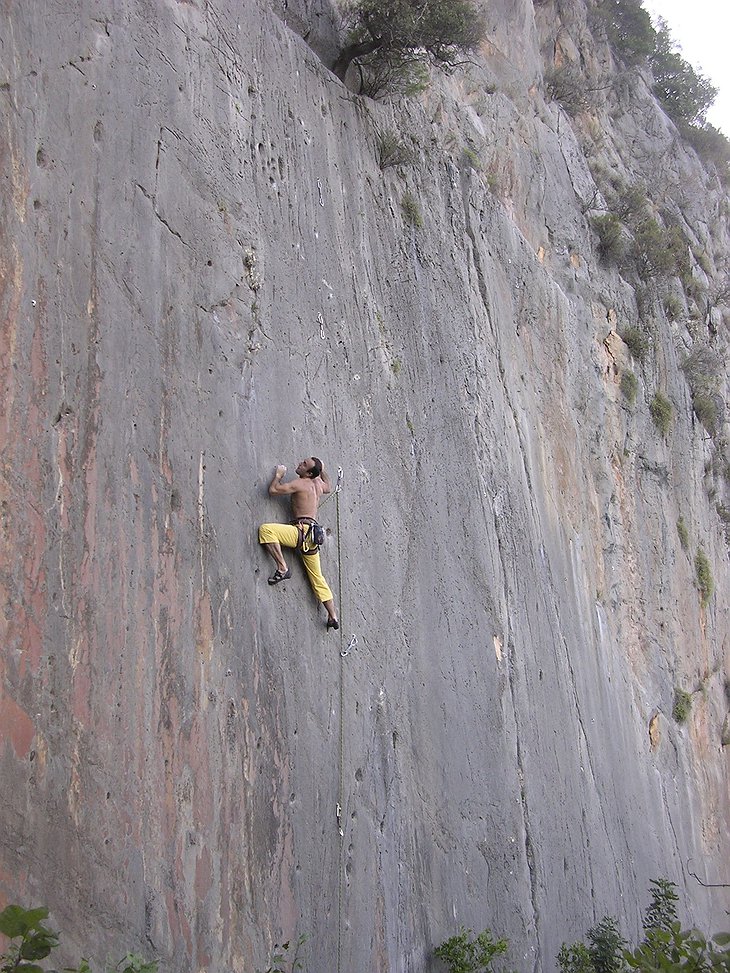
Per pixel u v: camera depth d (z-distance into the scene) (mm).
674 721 20984
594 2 31000
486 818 12688
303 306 10469
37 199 7176
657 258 24094
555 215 21062
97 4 8164
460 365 14898
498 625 14258
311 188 11180
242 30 10289
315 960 8664
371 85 13828
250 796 8219
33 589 6562
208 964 7387
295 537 9109
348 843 9570
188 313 8570
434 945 10914
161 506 7852
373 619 10898
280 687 8875
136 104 8406
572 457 18656
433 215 15180
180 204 8719
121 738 7047
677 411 24484
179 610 7828
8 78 7082
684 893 19172
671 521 22938
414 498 12602
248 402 9133
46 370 6992
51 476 6879
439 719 12047
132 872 6898
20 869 6082
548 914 13547
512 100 20766
